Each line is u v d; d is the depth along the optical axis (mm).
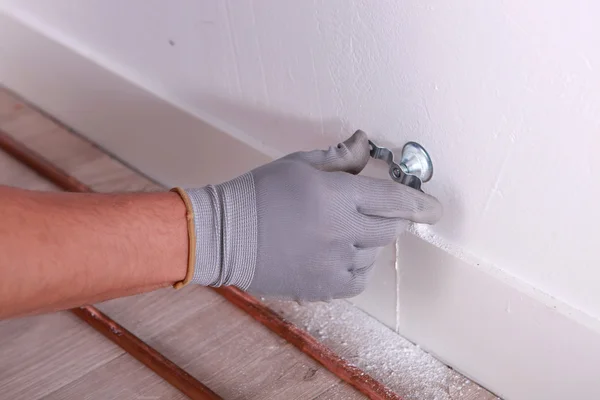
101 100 1522
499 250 1000
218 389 1146
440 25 897
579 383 983
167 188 1517
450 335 1124
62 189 1531
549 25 801
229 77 1237
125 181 1538
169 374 1137
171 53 1313
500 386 1096
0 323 1274
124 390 1157
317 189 903
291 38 1090
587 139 833
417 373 1153
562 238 921
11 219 752
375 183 943
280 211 895
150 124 1443
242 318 1267
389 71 989
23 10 1601
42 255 761
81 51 1502
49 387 1168
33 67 1644
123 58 1431
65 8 1482
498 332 1047
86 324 1271
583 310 948
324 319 1248
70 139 1647
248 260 895
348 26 1002
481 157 947
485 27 855
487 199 973
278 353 1201
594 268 908
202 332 1247
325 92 1097
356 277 975
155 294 1320
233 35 1175
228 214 880
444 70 925
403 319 1189
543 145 876
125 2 1331
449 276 1065
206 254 874
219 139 1312
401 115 1010
